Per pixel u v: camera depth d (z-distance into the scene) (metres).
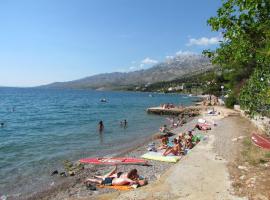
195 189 12.25
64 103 110.25
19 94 198.38
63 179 17.14
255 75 20.09
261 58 8.73
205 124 35.34
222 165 15.83
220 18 8.48
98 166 19.45
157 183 13.15
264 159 16.53
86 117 57.84
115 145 27.84
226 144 21.89
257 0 7.69
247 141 22.41
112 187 14.91
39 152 24.89
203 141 23.30
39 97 159.88
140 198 11.59
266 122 26.72
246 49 8.52
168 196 11.61
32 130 40.00
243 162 16.25
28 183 16.67
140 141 29.72
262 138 21.70
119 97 172.88
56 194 14.73
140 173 17.02
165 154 20.80
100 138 32.31
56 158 22.56
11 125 46.56
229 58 9.35
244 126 31.94
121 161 19.77
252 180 12.66
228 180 13.19
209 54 9.73
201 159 17.19
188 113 58.75
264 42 8.43
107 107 88.44
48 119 55.03
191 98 156.50
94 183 15.64
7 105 97.25
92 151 25.02
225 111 51.75
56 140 31.22
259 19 8.25
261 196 10.91
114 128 40.97
